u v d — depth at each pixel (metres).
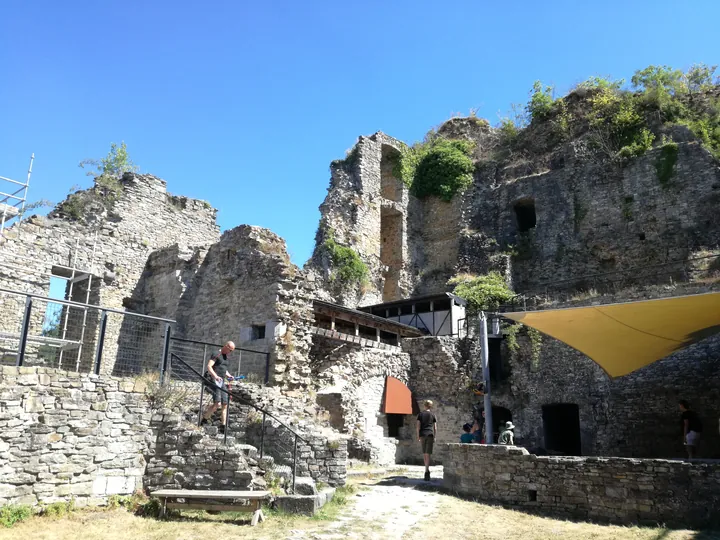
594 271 27.06
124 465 8.98
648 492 8.77
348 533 7.69
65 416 8.53
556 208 29.12
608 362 14.51
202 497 8.33
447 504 10.05
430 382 20.39
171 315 18.78
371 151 31.80
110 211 21.23
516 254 29.25
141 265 21.52
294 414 12.22
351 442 15.80
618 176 27.58
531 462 10.19
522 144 33.75
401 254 32.12
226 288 16.84
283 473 9.66
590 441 17.88
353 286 27.27
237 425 11.29
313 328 16.61
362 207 29.70
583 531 8.23
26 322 8.74
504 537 7.90
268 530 7.62
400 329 21.19
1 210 17.89
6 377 8.13
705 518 8.16
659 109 28.17
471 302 23.78
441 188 33.50
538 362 19.77
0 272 17.20
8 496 7.78
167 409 9.60
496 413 21.11
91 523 7.72
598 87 32.06
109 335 19.61
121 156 28.52
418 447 19.44
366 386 18.12
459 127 37.09
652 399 16.66
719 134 26.20
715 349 15.94
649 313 11.80
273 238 17.00
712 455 15.28
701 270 23.28
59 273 19.55
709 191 24.73
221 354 11.12
